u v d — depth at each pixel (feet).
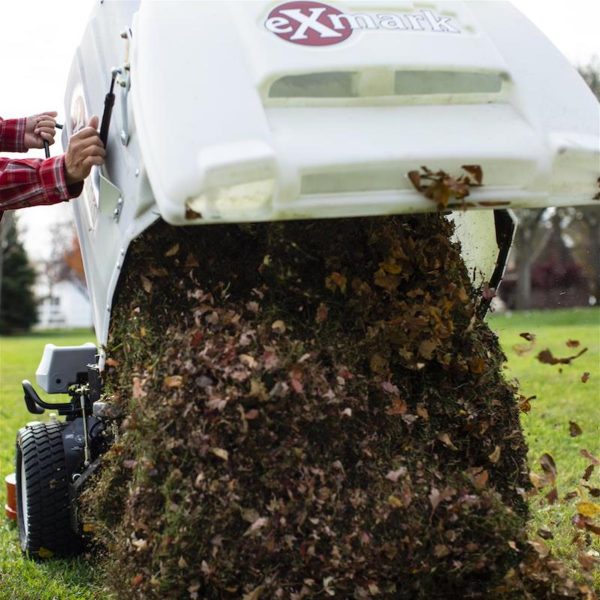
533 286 112.98
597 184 10.15
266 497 9.35
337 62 9.48
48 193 11.57
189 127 8.96
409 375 10.47
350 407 9.73
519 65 10.30
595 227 102.58
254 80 9.31
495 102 10.20
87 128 11.34
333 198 9.12
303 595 9.15
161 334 10.23
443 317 10.42
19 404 29.32
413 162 9.20
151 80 9.34
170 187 8.80
